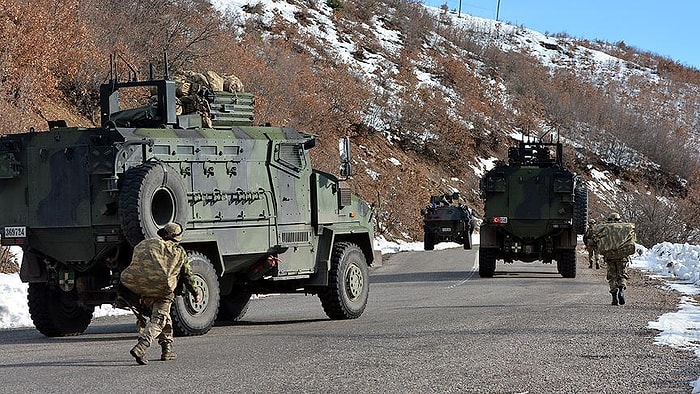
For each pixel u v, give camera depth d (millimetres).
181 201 13953
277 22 66500
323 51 65938
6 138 14344
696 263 27750
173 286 11352
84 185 13844
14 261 22531
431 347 12453
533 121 76438
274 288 17391
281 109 45062
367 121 59312
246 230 15281
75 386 9758
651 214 51750
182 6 45125
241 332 14836
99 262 14266
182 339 13828
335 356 11758
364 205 18016
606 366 10852
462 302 19438
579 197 27859
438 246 46844
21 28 28766
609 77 99750
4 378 10414
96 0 38844
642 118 83250
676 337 13164
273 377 10242
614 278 18422
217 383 9883
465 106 70312
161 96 14766
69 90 34562
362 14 81438
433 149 62031
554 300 19578
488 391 9406
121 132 13602
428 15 91188
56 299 14906
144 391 9438
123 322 17375
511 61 88625
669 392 9305
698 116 94375
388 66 71125
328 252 16797
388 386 9672
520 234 28016
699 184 70812
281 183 16047
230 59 43938
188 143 14406
